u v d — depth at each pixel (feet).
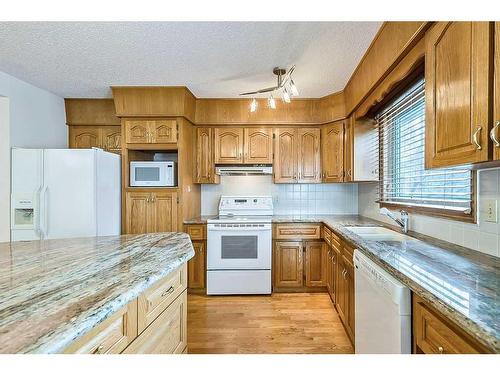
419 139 6.41
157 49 6.73
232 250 9.77
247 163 10.67
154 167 9.77
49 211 8.18
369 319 4.49
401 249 4.75
